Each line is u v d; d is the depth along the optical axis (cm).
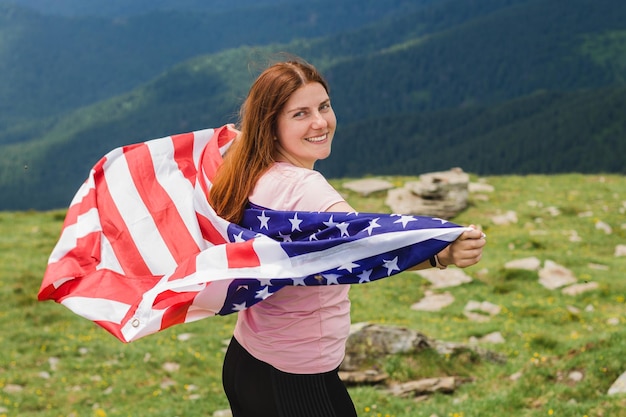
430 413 1150
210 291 392
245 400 419
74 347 1997
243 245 389
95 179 477
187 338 2147
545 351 1814
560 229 3634
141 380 1762
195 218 438
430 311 2522
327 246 375
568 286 2662
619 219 3691
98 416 1487
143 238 442
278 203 397
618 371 1121
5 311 2405
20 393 1659
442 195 4006
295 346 399
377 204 4203
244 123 414
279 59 425
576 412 1002
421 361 1553
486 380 1462
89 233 457
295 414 402
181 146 483
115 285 435
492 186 4447
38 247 3409
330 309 402
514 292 2659
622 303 2467
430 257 361
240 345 422
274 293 394
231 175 411
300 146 409
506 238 3450
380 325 1620
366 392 1368
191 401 1546
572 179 4628
